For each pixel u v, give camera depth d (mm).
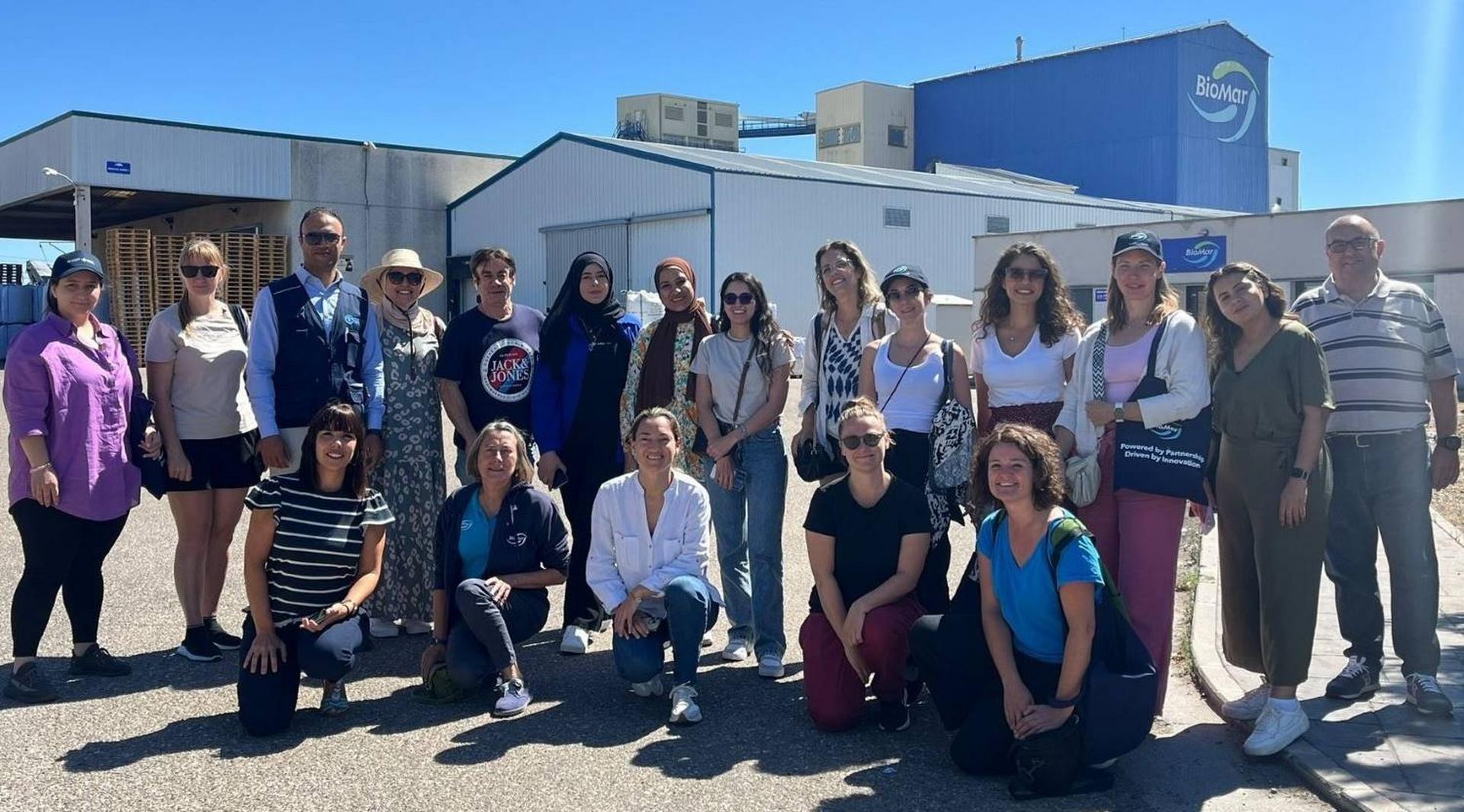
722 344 5645
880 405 5188
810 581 7102
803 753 4426
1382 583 6562
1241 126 53312
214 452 5535
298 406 5496
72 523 5000
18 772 4164
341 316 5613
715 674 5445
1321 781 3957
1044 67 54219
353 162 31859
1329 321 4703
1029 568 4121
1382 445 4570
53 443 4984
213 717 4777
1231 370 4402
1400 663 5227
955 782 4156
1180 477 4379
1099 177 52750
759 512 5500
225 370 5535
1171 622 4605
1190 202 51188
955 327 26875
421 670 5312
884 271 30812
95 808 3869
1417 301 4613
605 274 5906
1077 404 4695
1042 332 4941
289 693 4594
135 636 5922
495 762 4305
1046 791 3988
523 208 32156
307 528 4668
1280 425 4215
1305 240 23656
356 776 4164
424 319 6082
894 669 4566
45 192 28969
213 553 5625
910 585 4691
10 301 26031
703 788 4074
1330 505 4562
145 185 28172
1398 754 4152
